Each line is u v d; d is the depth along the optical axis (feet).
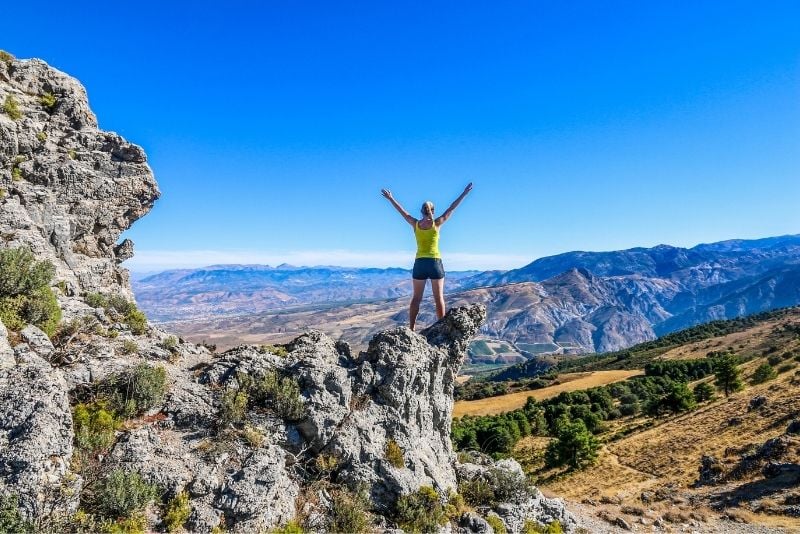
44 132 71.36
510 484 63.57
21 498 31.22
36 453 32.73
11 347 42.55
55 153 71.41
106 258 77.66
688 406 316.40
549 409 381.19
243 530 39.14
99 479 36.42
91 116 79.30
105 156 77.15
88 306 59.93
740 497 134.41
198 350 63.93
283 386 51.42
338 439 50.24
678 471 200.64
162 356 55.52
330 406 52.01
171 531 36.37
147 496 36.60
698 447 223.30
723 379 335.47
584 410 358.64
